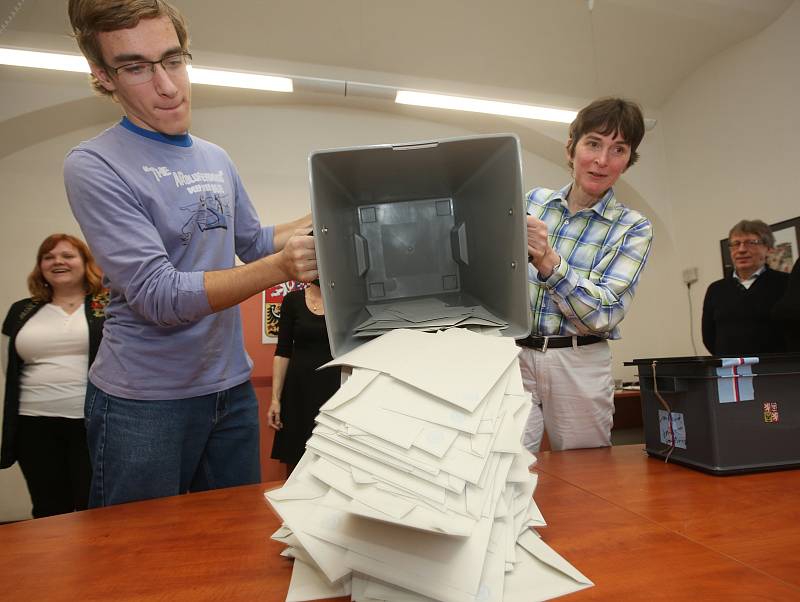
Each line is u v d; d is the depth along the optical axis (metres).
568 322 1.24
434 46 3.17
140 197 0.84
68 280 1.84
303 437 1.73
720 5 2.89
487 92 3.58
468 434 0.46
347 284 0.71
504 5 2.88
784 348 2.34
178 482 0.90
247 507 0.71
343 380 0.61
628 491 0.71
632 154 1.25
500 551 0.45
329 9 2.84
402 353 0.56
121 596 0.45
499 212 0.69
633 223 1.20
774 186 3.08
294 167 3.64
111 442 0.87
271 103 3.62
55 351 1.79
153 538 0.60
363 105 3.72
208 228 0.94
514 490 0.53
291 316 1.98
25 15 2.53
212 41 2.97
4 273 3.05
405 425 0.46
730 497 0.66
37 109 2.95
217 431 0.98
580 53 3.31
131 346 0.87
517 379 0.54
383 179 0.74
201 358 0.92
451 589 0.40
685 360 0.81
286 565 0.51
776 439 0.79
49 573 0.51
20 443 1.79
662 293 4.06
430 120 3.91
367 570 0.42
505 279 0.69
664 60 3.46
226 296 0.72
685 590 0.42
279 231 1.13
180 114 0.87
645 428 0.94
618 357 4.18
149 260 0.77
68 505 1.81
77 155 0.82
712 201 3.54
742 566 0.46
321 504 0.43
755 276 2.45
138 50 0.78
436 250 0.84
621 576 0.45
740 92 3.27
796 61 2.92
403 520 0.39
